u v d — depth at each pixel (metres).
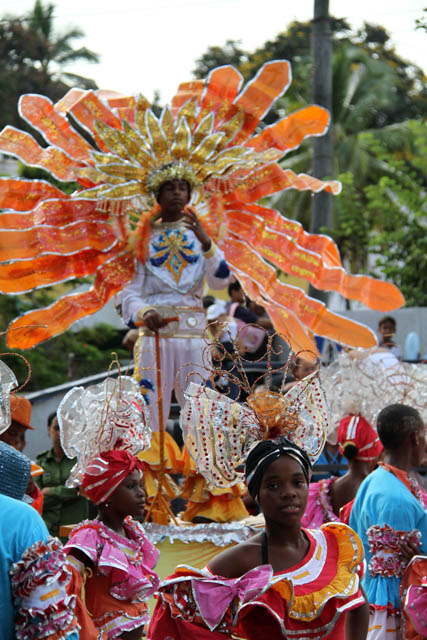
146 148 8.84
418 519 6.90
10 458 4.63
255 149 9.49
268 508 4.95
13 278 8.91
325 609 4.87
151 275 8.79
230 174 9.28
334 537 5.11
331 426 8.58
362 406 8.50
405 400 8.65
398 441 7.21
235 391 10.88
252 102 9.36
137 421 6.61
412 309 21.16
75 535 6.20
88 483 6.27
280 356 13.82
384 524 6.86
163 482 8.44
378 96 39.56
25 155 8.98
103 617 6.05
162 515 8.23
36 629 4.19
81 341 26.94
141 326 8.69
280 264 9.73
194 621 4.93
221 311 13.21
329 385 8.66
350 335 9.62
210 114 9.00
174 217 8.90
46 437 14.00
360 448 8.27
